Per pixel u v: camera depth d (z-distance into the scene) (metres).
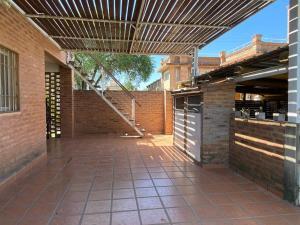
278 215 3.34
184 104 7.07
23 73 5.24
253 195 4.01
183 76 21.27
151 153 7.16
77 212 3.45
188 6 4.98
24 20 5.28
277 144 3.95
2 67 4.52
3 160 4.30
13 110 4.90
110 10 5.16
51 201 3.80
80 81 14.15
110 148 7.90
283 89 7.96
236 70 5.27
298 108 3.50
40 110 6.34
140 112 11.50
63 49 8.30
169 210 3.50
